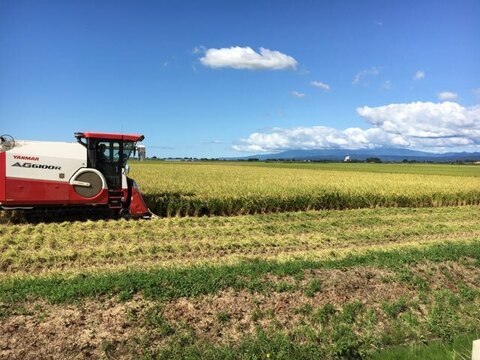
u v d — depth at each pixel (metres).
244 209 21.33
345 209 24.23
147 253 12.95
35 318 7.08
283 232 16.80
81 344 6.62
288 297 8.38
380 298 8.77
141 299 7.82
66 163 16.84
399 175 49.16
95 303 7.60
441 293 9.09
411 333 7.90
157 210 20.52
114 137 17.42
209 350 6.73
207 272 9.08
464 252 11.32
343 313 8.06
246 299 8.14
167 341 6.89
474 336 7.76
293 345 7.12
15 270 11.16
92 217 18.36
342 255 13.23
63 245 13.63
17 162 16.33
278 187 24.58
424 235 17.22
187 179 31.31
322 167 89.56
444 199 27.16
